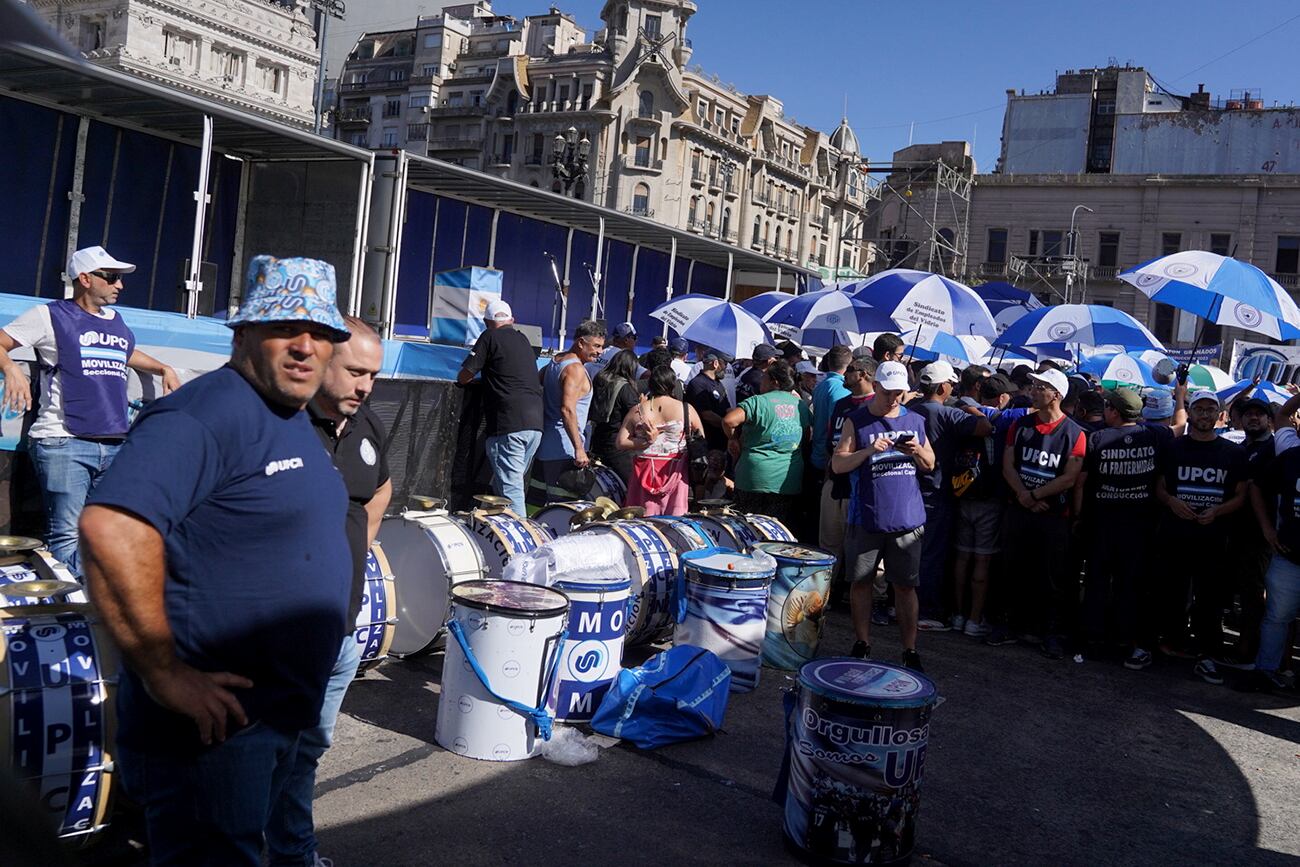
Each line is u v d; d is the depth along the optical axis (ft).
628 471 27.73
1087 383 33.42
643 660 20.83
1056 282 189.88
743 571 19.19
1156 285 27.76
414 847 12.39
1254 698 22.43
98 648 10.98
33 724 10.43
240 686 7.32
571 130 233.55
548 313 65.41
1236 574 25.22
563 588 16.62
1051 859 13.78
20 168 40.09
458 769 14.78
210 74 167.02
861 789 12.74
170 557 7.25
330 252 44.01
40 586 11.56
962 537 25.55
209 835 7.61
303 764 10.76
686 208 245.45
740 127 265.75
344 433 10.80
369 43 291.58
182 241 45.21
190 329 21.80
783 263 79.05
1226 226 180.45
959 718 19.16
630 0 241.96
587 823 13.47
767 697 19.29
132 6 154.40
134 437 7.01
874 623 26.03
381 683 18.04
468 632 15.23
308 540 7.64
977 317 31.32
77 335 17.53
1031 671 22.90
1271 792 16.97
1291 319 26.73
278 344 7.49
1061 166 218.18
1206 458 24.29
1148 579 25.13
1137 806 15.84
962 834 14.26
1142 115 202.28
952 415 25.26
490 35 274.36
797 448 27.09
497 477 25.45
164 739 7.40
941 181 197.88
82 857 11.18
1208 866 13.99
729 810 14.34
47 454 17.44
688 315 37.27
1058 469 23.95
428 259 55.83
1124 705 21.04
